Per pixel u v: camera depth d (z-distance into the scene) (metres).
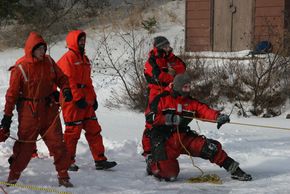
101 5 29.89
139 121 14.63
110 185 8.09
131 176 8.73
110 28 26.64
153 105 8.31
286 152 10.27
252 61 16.03
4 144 10.62
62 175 7.88
